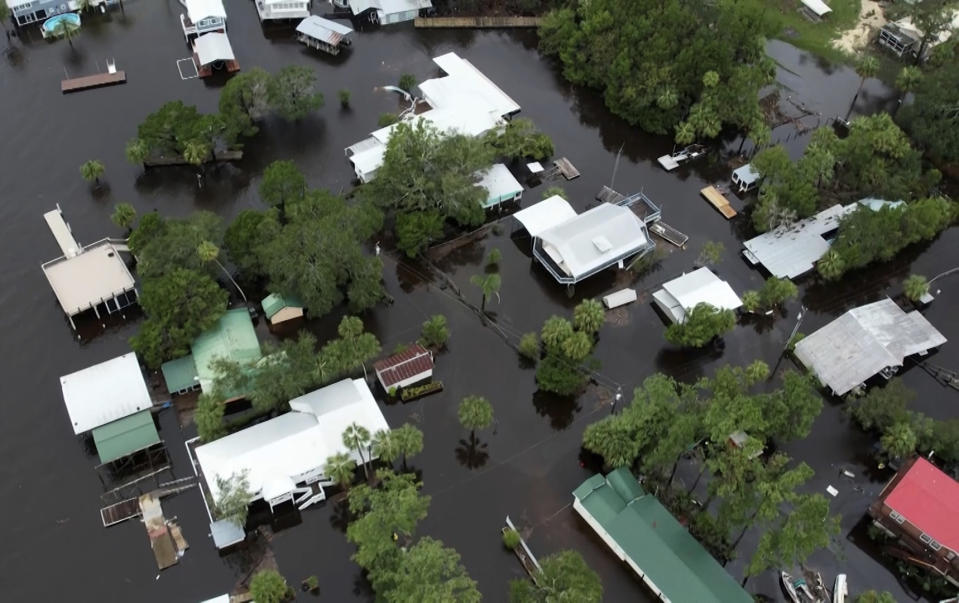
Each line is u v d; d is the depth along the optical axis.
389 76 183.38
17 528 111.12
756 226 153.62
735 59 174.25
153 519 112.00
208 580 107.31
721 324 131.00
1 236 146.25
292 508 113.81
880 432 124.81
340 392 121.00
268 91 162.75
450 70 178.00
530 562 108.88
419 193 143.50
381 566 100.56
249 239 134.00
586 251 141.25
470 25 198.38
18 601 104.44
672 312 137.12
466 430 123.56
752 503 104.56
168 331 125.06
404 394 126.25
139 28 191.25
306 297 129.00
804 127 176.25
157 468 117.56
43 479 116.12
